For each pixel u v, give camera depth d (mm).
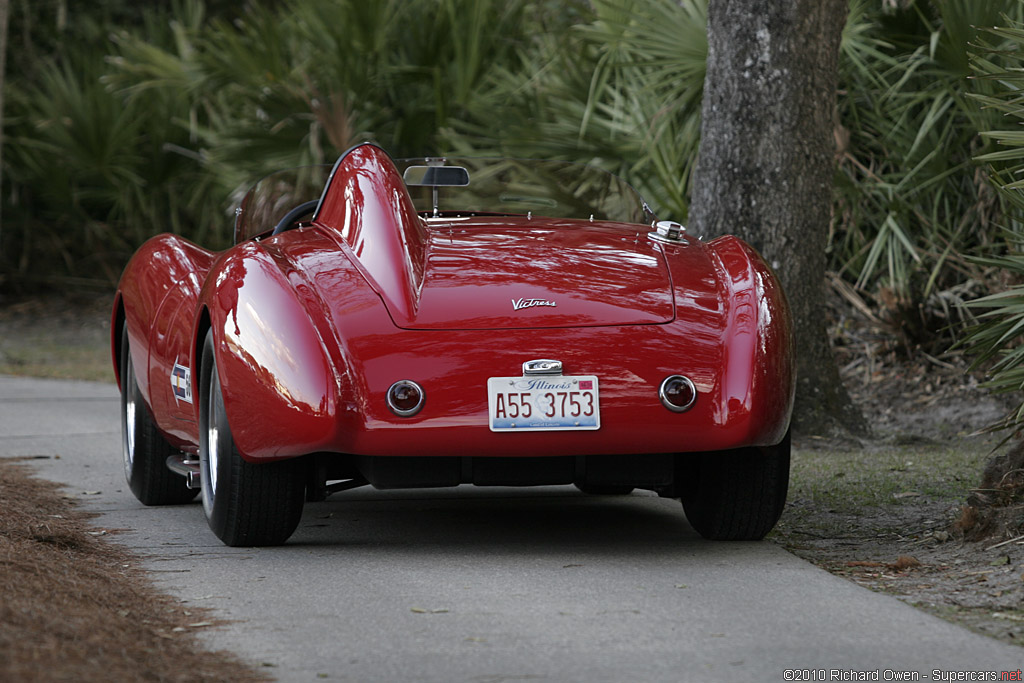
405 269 13102
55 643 9039
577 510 16891
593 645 9688
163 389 15844
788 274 23656
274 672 8977
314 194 17688
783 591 11570
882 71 34250
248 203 17406
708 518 14156
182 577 12266
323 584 11953
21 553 12422
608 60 36156
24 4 62125
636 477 13305
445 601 11219
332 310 12719
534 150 35781
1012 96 16609
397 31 45531
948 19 29781
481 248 13984
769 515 13969
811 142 23672
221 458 13398
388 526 15508
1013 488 13883
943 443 23547
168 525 15555
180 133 53938
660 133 34031
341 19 44219
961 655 9367
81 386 37750
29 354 48656
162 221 56406
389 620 10523
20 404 32031
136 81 53125
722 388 12547
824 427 23484
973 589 11586
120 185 54281
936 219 32625
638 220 17062
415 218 14461
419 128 44938
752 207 23625
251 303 12828
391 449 12242
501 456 12672
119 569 12602
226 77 45969
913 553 13414
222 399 12992
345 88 43562
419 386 12227
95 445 23859
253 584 11945
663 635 9977
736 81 23672
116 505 17297
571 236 14773
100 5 64938
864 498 16891
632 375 12406
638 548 13891
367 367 12297
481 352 12352
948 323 31109
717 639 9852
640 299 13078
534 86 39438
